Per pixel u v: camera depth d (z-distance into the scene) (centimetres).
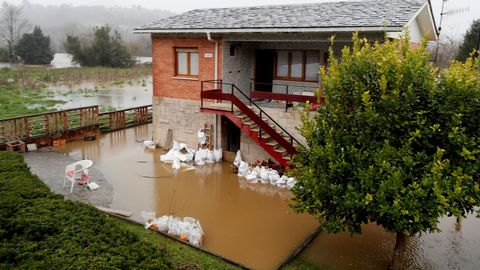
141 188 1373
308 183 792
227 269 820
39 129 1903
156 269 667
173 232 987
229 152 1692
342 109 799
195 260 846
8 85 4109
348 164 756
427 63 865
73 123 2058
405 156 713
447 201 684
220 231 1069
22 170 1128
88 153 1788
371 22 1295
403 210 684
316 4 1697
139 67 6800
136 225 1038
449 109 717
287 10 1677
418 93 737
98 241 724
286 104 1508
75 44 6869
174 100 1800
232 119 1513
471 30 2811
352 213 778
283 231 1074
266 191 1374
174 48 1758
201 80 1705
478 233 1062
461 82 725
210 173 1552
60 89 4203
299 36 1480
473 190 708
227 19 1664
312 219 1152
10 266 637
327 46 1631
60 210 841
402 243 848
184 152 1767
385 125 731
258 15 1655
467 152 690
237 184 1438
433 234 1052
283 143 1418
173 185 1414
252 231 1072
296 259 908
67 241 709
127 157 1742
